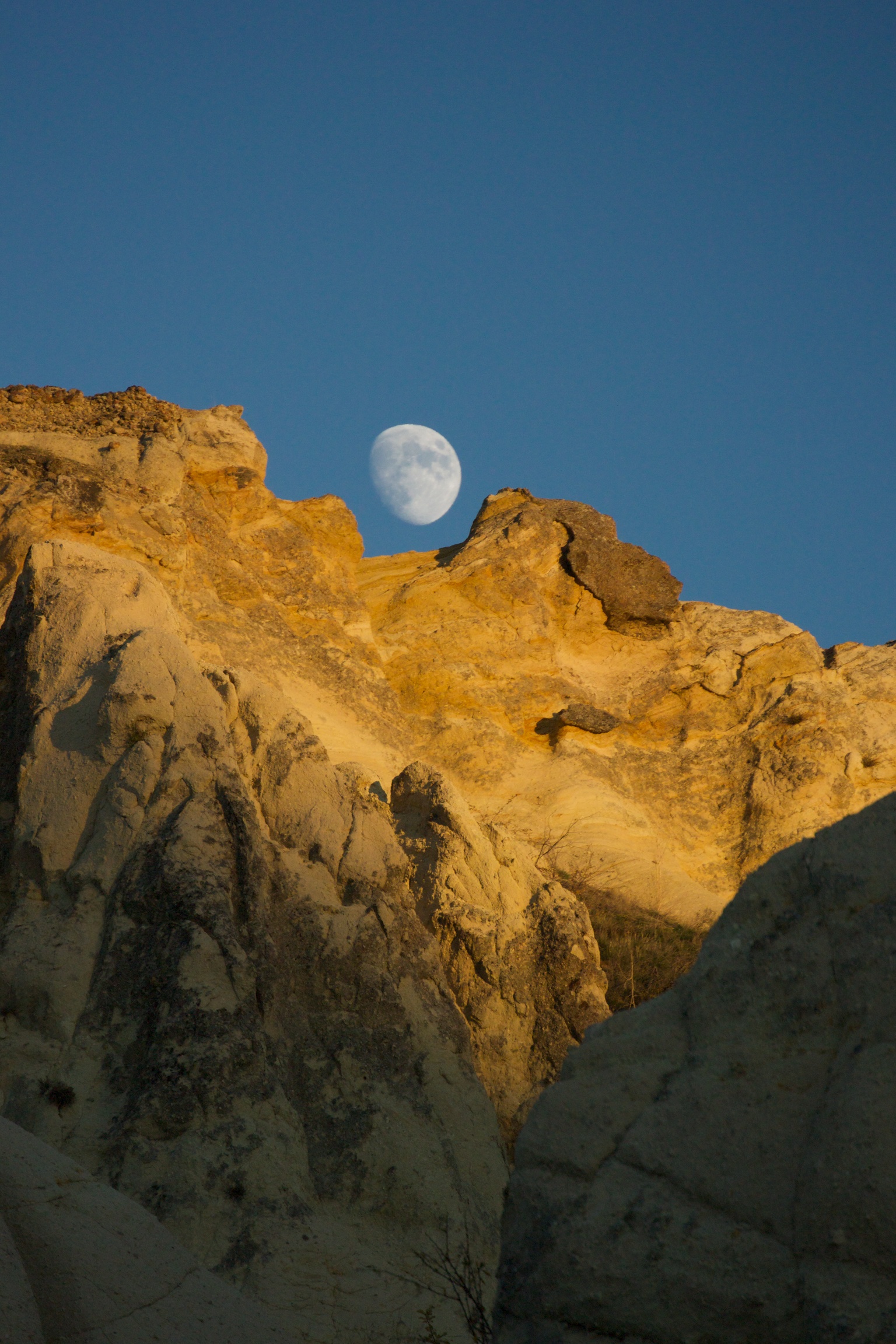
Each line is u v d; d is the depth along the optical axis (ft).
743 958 65.62
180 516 347.56
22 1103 130.93
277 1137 131.03
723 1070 62.54
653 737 387.55
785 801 359.87
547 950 188.55
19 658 194.39
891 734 384.27
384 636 384.06
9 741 182.60
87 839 160.76
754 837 357.00
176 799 161.58
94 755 168.35
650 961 240.32
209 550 355.36
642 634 408.87
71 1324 61.26
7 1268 59.93
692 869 350.02
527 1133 65.72
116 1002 140.05
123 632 193.98
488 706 369.30
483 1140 149.69
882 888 62.34
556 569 413.59
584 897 283.79
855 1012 60.13
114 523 322.55
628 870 316.19
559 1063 176.96
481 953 181.16
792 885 66.33
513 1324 60.95
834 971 62.13
